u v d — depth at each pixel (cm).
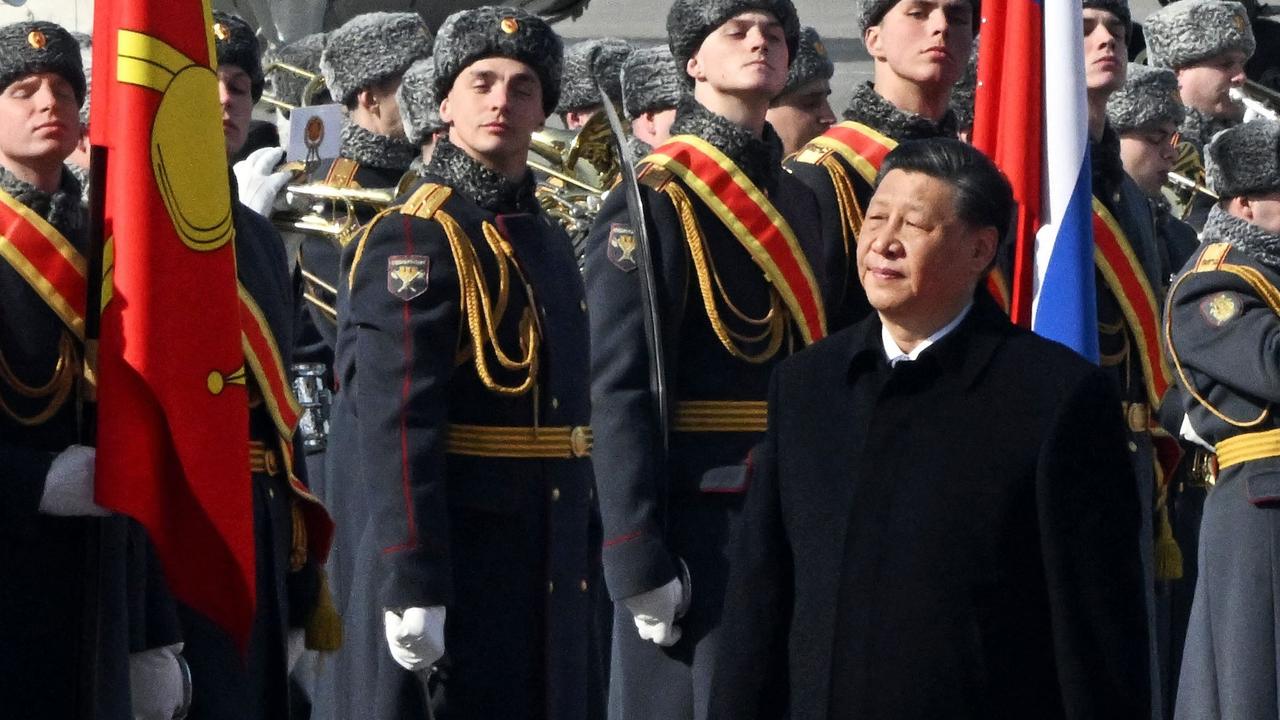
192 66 1393
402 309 1571
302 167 2073
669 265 1698
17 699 1401
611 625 1914
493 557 1598
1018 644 1205
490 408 1602
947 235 1245
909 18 1798
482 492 1595
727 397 1711
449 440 1597
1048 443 1206
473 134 1614
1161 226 2250
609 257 1691
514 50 1609
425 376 1564
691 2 1742
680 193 1716
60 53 1438
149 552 1477
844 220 1792
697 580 1683
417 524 1542
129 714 1425
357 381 1586
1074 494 1203
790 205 1758
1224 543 1917
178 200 1381
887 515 1222
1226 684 1911
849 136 1819
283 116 2483
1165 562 1995
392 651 1550
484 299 1590
